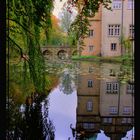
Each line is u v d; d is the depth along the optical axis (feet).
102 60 128.36
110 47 129.90
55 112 25.77
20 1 17.40
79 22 21.50
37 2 17.94
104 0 19.97
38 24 17.97
